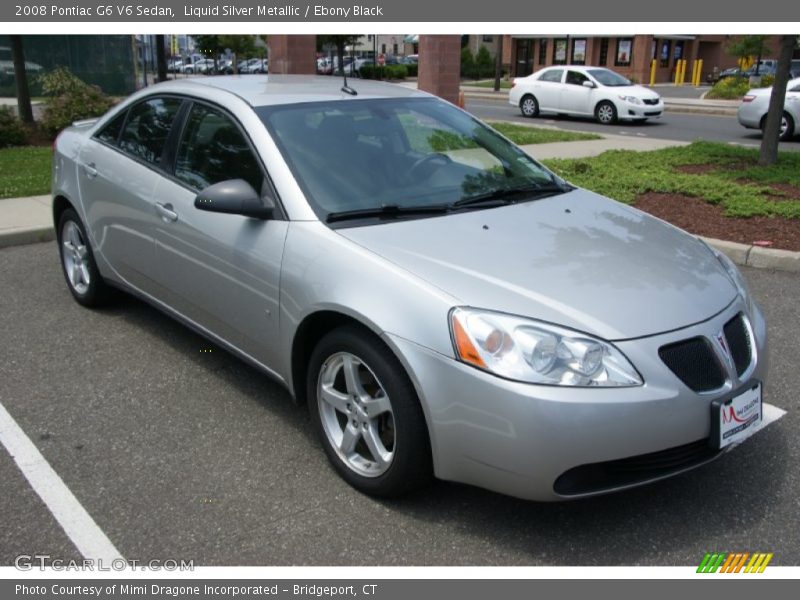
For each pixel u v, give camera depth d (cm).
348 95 433
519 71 4912
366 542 304
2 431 385
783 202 799
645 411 278
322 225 345
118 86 2944
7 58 2681
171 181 428
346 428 335
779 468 356
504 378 277
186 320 437
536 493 281
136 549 299
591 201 421
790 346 492
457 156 421
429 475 314
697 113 2452
